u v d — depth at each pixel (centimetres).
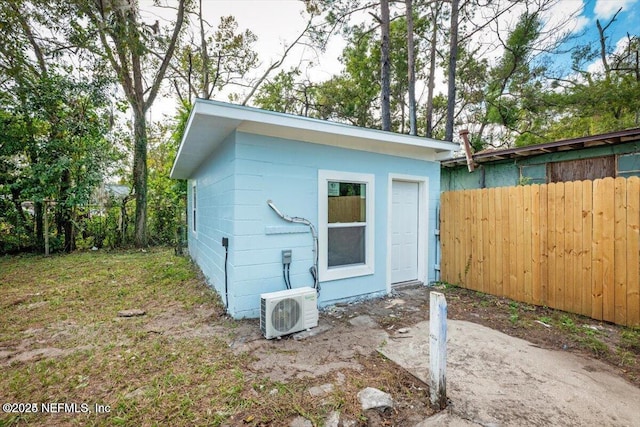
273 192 379
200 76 1458
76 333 324
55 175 857
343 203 448
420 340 309
